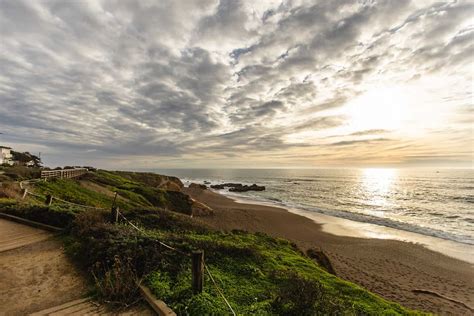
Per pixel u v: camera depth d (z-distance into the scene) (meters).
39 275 7.25
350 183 108.88
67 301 6.04
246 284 7.39
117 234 8.91
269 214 37.56
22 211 12.91
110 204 25.39
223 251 9.32
